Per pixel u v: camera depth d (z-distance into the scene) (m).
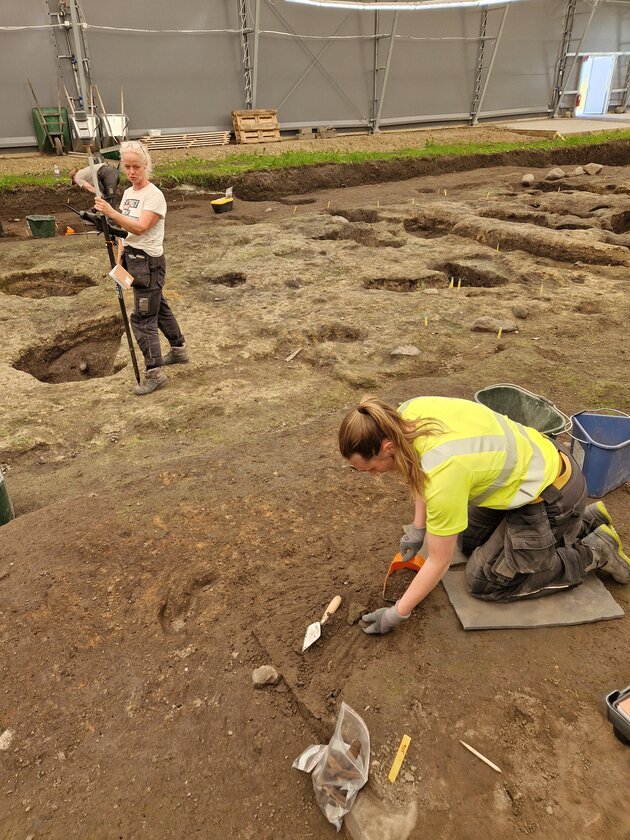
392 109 20.50
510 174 15.05
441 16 19.31
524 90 23.45
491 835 1.85
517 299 6.96
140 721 2.23
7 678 2.38
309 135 19.25
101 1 14.59
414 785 1.97
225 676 2.38
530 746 2.09
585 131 19.98
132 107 16.25
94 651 2.50
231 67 17.03
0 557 3.00
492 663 2.37
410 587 2.26
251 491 3.49
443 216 10.71
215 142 17.53
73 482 3.90
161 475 3.69
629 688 2.12
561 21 22.39
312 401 4.94
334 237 10.09
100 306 6.93
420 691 2.26
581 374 4.91
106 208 4.27
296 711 2.25
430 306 6.73
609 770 2.01
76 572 2.88
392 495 3.42
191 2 15.62
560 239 8.56
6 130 15.17
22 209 12.48
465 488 2.04
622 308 6.57
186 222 11.20
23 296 8.20
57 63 14.88
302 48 17.72
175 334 5.38
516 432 2.26
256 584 2.80
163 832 1.90
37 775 2.06
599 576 2.79
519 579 2.53
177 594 2.77
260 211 12.09
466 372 5.01
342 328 6.25
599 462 3.27
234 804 1.97
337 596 2.66
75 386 5.30
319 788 1.95
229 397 5.00
